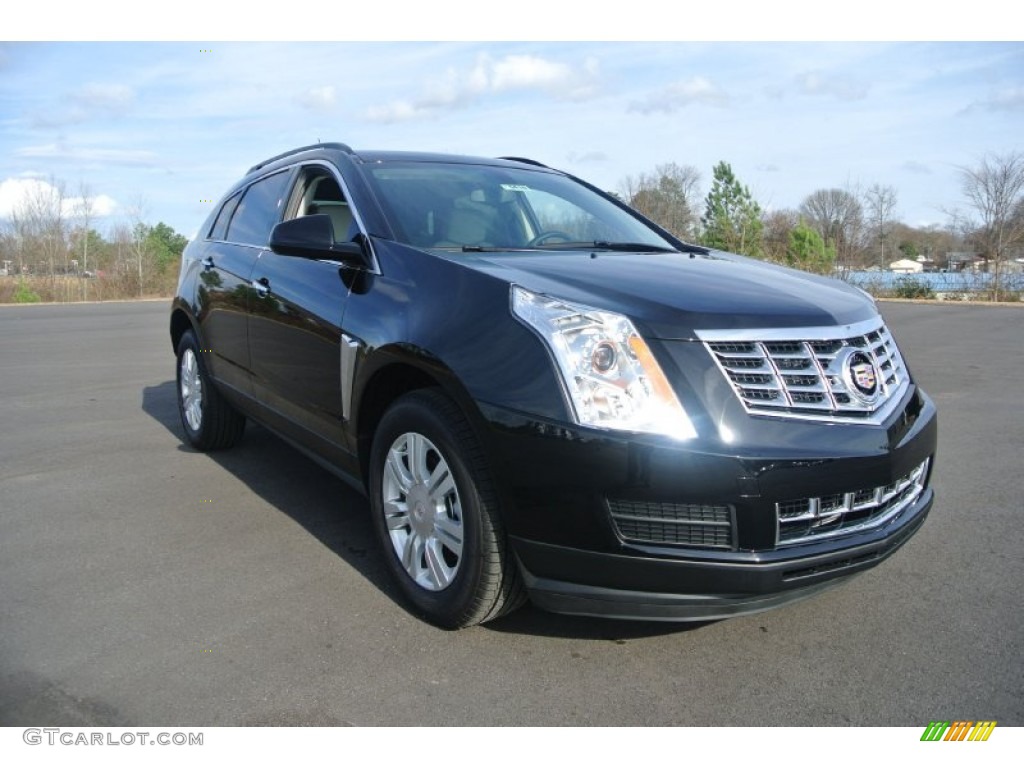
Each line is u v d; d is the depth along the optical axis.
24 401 7.42
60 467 5.06
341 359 3.34
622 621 3.04
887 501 2.71
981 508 4.28
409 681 2.63
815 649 2.84
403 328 2.98
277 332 3.97
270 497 4.45
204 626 2.97
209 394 5.14
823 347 2.66
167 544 3.77
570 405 2.47
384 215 3.50
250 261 4.44
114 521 4.07
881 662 2.75
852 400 2.64
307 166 4.29
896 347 3.18
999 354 10.59
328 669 2.69
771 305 2.70
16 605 3.14
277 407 4.12
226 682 2.61
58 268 37.44
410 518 3.06
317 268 3.72
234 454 5.37
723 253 4.08
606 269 3.02
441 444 2.82
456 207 3.74
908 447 2.75
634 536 2.47
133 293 37.34
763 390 2.52
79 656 2.76
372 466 3.23
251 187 4.99
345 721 2.42
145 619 3.03
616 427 2.44
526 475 2.54
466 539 2.76
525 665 2.73
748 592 2.44
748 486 2.39
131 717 2.42
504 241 3.63
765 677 2.66
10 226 37.00
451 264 3.00
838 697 2.55
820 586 2.59
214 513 4.20
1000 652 2.81
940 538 3.86
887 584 3.36
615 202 4.62
